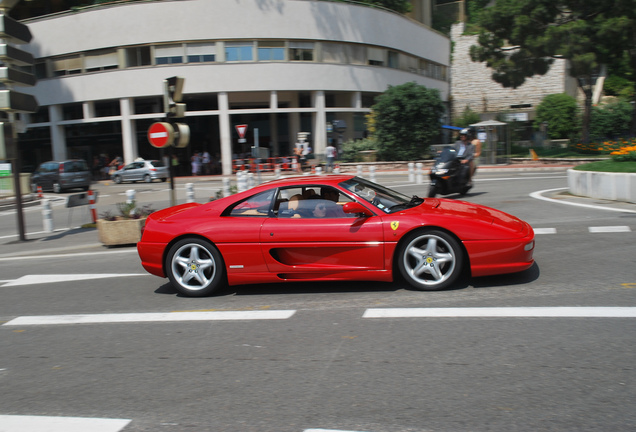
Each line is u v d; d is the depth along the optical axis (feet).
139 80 114.11
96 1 124.98
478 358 13.08
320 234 19.17
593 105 136.87
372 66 124.98
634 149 41.14
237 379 12.80
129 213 35.55
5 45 36.60
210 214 20.56
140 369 13.84
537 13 96.63
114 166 118.93
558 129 132.77
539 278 19.95
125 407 11.70
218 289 20.66
